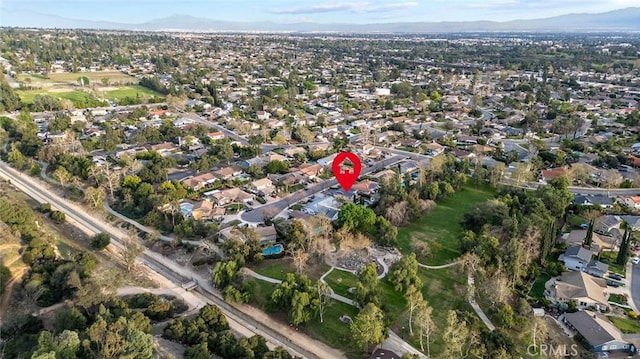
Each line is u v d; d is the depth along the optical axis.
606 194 161.25
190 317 95.81
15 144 199.12
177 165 187.62
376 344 85.44
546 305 99.62
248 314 98.62
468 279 109.75
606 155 193.12
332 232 127.19
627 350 86.25
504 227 121.38
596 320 90.94
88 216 145.12
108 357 71.62
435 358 84.12
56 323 87.19
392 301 101.44
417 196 147.62
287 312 96.31
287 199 156.75
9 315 91.75
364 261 118.00
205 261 118.12
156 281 110.81
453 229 135.75
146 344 74.19
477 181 167.88
